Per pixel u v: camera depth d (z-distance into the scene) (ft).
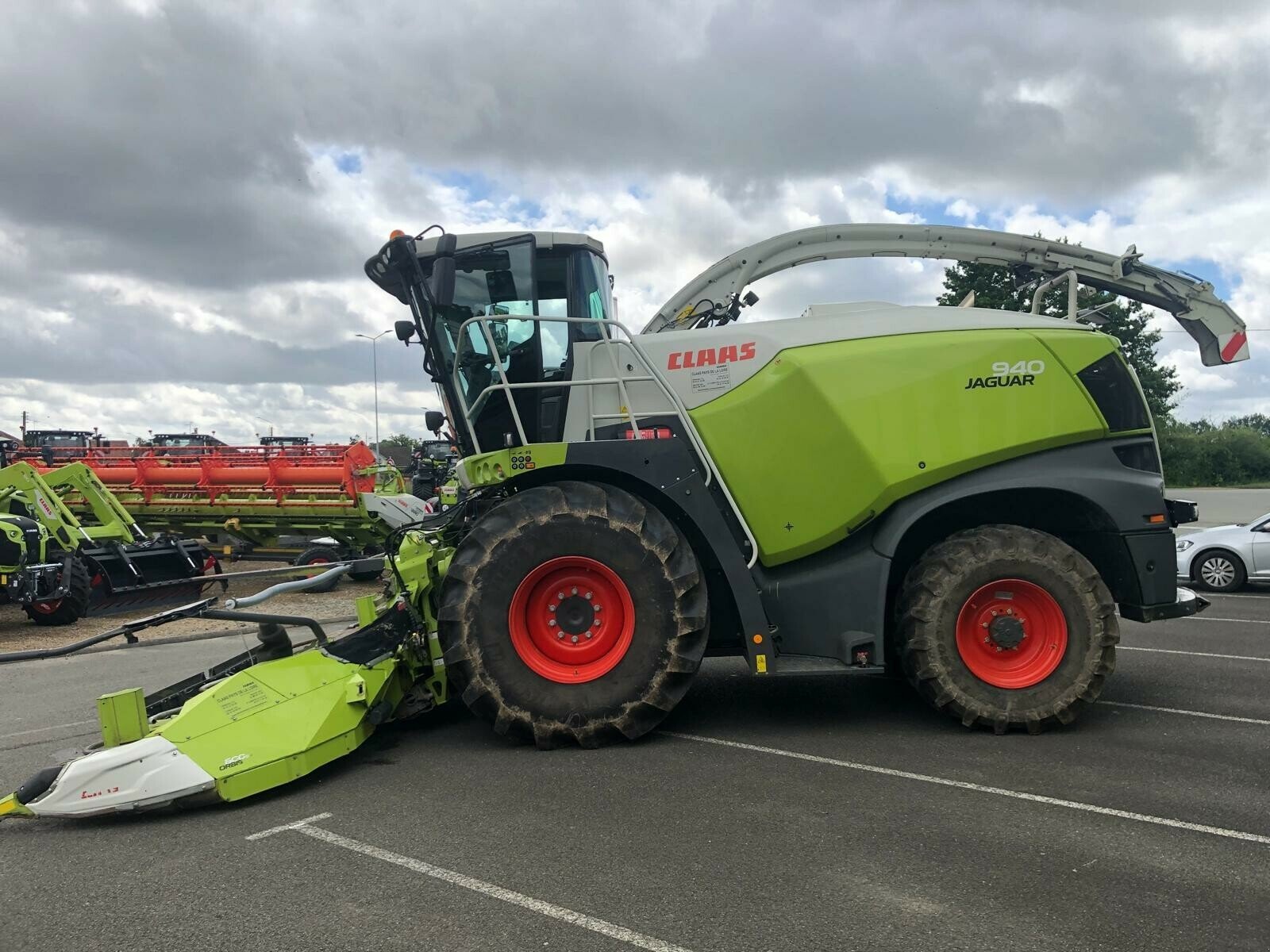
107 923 9.09
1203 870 9.88
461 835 11.16
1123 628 27.86
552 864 10.24
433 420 19.75
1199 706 17.33
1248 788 12.57
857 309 17.28
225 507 48.06
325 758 13.33
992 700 15.20
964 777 13.14
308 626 15.12
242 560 50.34
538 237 17.46
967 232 21.91
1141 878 9.68
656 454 15.46
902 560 16.84
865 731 15.78
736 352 16.31
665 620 14.75
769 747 14.87
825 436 15.48
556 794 12.60
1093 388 15.65
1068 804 11.94
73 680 23.50
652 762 14.06
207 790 12.01
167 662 26.20
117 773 11.89
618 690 14.73
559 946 8.39
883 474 15.24
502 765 14.06
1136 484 15.67
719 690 19.45
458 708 17.92
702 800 12.28
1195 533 39.99
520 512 14.87
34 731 17.69
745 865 10.12
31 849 11.15
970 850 10.48
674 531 14.99
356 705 14.16
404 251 16.56
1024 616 15.48
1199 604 16.12
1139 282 21.21
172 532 50.83
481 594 14.67
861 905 9.11
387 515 44.50
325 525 46.32
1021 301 22.34
